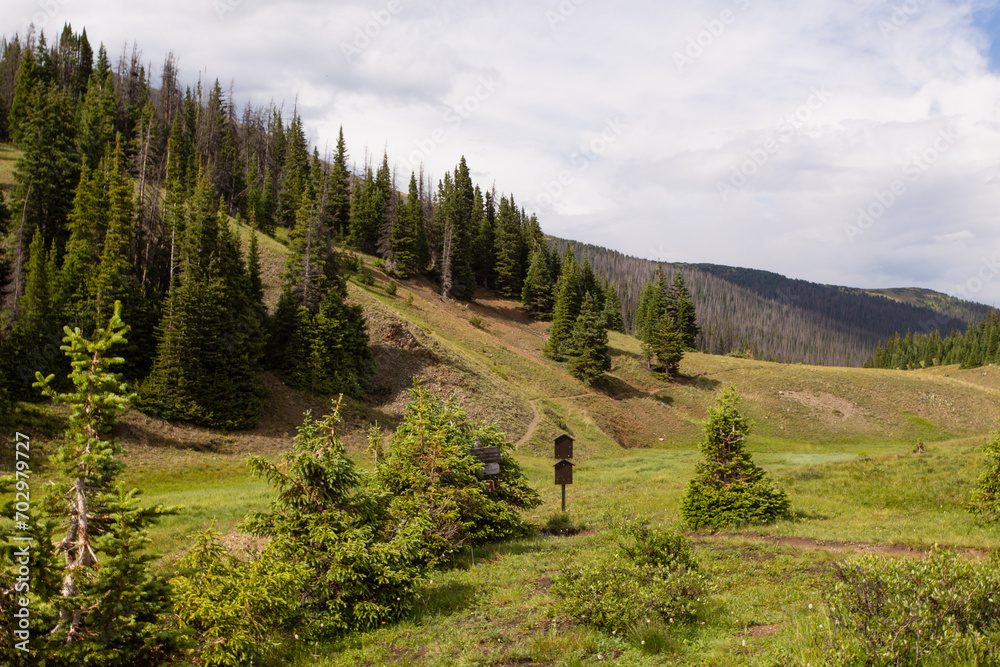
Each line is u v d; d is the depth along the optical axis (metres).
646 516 20.97
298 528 10.80
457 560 14.62
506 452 19.83
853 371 99.06
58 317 39.25
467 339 83.06
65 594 6.38
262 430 45.47
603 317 85.81
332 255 60.59
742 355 150.50
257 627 8.20
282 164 121.44
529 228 136.50
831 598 7.76
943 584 6.94
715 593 10.41
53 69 109.56
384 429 52.00
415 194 108.19
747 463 19.58
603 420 72.81
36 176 53.62
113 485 6.99
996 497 18.19
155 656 6.98
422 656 8.38
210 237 50.97
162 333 42.94
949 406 86.56
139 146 74.12
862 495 22.67
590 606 9.17
